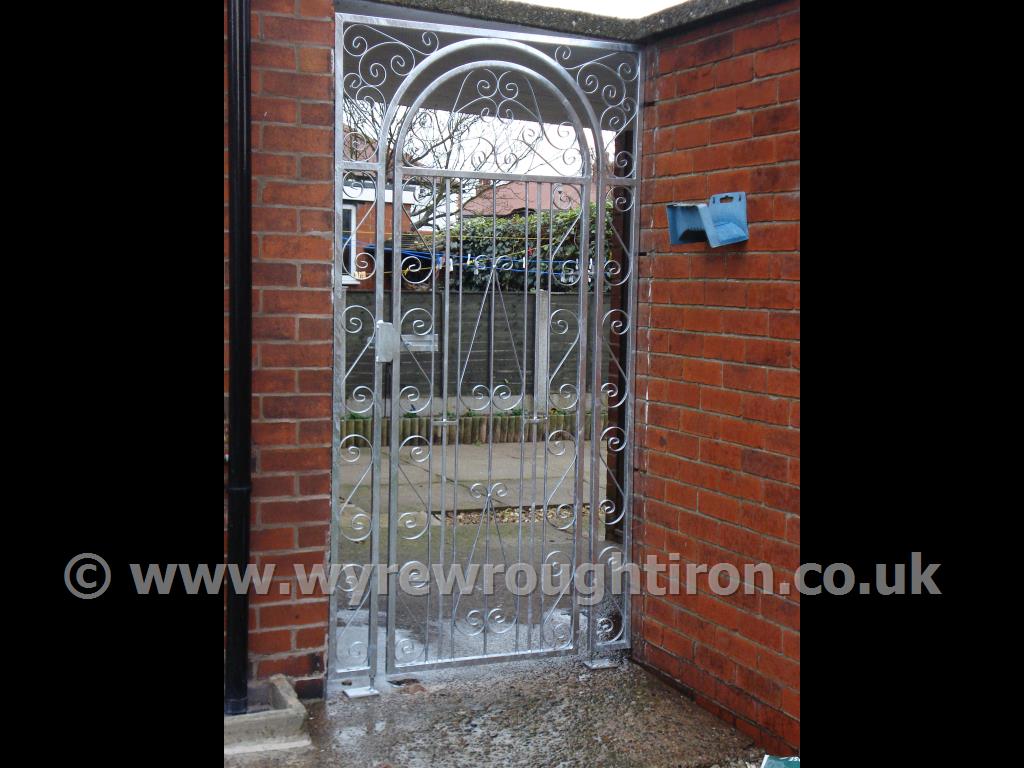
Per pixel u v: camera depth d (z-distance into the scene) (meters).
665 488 4.22
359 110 5.09
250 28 3.44
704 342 3.96
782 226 3.54
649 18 4.14
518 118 5.42
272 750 3.40
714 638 3.91
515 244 5.69
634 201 4.34
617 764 3.45
